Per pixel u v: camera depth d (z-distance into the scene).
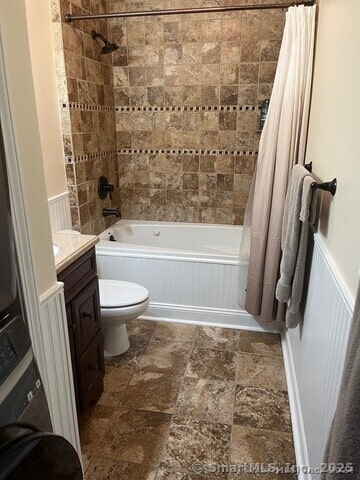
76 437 1.41
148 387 2.04
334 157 1.36
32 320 1.03
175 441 1.69
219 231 3.31
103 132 3.00
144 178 3.38
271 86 2.92
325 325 1.32
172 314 2.74
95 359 1.84
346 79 1.24
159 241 3.41
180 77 3.05
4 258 0.79
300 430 1.62
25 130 1.02
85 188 2.73
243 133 3.07
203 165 3.23
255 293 2.39
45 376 1.16
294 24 1.95
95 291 1.80
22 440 0.73
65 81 2.38
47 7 2.23
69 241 1.71
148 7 2.93
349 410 0.69
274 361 2.26
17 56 0.97
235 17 2.83
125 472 1.54
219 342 2.46
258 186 2.24
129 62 3.09
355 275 1.01
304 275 1.80
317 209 1.62
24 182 1.03
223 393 1.99
